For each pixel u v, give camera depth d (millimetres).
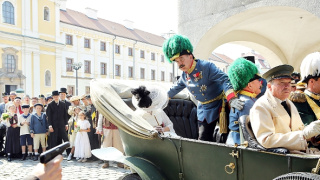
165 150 2805
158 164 2902
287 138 1961
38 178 1152
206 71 3217
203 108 3430
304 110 2504
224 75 3082
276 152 1928
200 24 6020
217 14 5746
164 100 3564
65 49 34125
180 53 3223
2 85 27875
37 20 30641
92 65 37000
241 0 5375
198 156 2488
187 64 3275
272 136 1986
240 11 5387
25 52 29609
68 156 7441
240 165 2166
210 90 3283
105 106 3100
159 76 46594
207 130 3424
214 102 3336
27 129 7812
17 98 8789
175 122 3947
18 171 6426
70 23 34375
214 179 2373
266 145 1988
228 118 3219
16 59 29016
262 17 6273
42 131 7754
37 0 30594
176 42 3217
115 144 6141
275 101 2191
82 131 7047
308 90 2533
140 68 43250
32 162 7422
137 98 3443
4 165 7082
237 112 2727
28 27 29906
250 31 7895
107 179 5391
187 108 4070
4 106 10648
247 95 2738
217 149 2320
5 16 28469
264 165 2025
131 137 3182
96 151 3547
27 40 29531
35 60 30312
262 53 9086
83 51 36031
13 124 7730
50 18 31828
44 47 31234
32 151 7906
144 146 3031
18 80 29062
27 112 7930
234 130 2768
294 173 1727
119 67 40344
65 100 9172
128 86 3779
